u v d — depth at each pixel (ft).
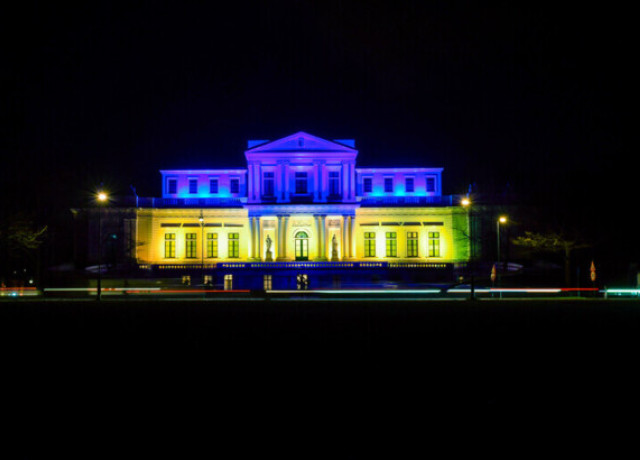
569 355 54.39
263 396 39.93
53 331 72.79
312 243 235.20
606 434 32.24
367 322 82.53
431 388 41.78
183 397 39.75
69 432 33.06
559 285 183.32
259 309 106.22
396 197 239.91
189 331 72.33
